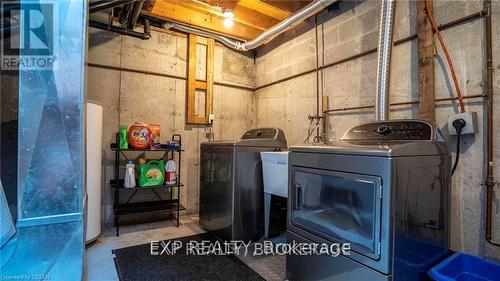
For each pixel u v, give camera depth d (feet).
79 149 4.42
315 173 5.52
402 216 4.45
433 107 6.34
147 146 9.68
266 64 12.80
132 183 9.50
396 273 4.33
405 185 4.49
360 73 8.38
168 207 10.23
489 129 5.47
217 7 9.94
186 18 10.55
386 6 6.48
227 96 12.88
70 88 4.33
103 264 7.04
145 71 10.91
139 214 10.77
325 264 5.28
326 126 9.49
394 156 4.31
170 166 10.30
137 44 10.77
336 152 5.12
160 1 9.95
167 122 11.41
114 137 10.28
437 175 5.19
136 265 7.04
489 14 5.54
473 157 5.77
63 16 4.25
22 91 3.99
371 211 4.52
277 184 8.05
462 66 5.99
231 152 8.49
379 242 4.37
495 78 5.47
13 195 4.09
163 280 6.33
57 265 4.21
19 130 3.98
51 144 4.19
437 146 5.20
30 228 4.04
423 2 6.61
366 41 8.21
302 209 5.86
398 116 7.28
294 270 5.98
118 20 10.19
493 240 5.41
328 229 5.30
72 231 4.33
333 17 9.36
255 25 10.91
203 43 12.17
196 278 6.46
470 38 5.88
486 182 5.48
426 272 5.00
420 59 6.62
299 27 10.87
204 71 12.24
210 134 12.43
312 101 10.18
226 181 8.65
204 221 9.79
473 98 5.80
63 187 4.28
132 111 10.66
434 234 5.18
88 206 8.21
